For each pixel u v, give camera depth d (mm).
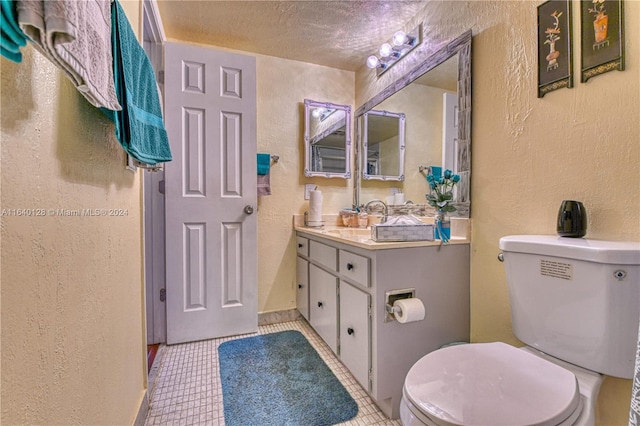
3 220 428
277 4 1665
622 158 864
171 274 1869
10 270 442
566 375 762
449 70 1503
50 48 420
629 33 848
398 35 1748
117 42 753
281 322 2266
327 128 2398
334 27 1881
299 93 2330
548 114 1059
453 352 890
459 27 1442
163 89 1863
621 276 758
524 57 1139
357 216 2229
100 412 770
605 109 901
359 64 2371
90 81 544
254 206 2043
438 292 1326
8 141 439
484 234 1313
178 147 1876
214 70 1939
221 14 1749
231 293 1999
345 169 2459
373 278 1237
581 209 931
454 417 625
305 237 2111
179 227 1884
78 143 667
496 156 1256
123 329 974
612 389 863
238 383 1443
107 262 835
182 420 1197
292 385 1426
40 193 520
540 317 933
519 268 993
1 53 389
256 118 2055
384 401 1253
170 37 1992
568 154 997
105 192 825
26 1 376
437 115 1591
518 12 1160
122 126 788
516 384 727
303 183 2348
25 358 474
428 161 1665
